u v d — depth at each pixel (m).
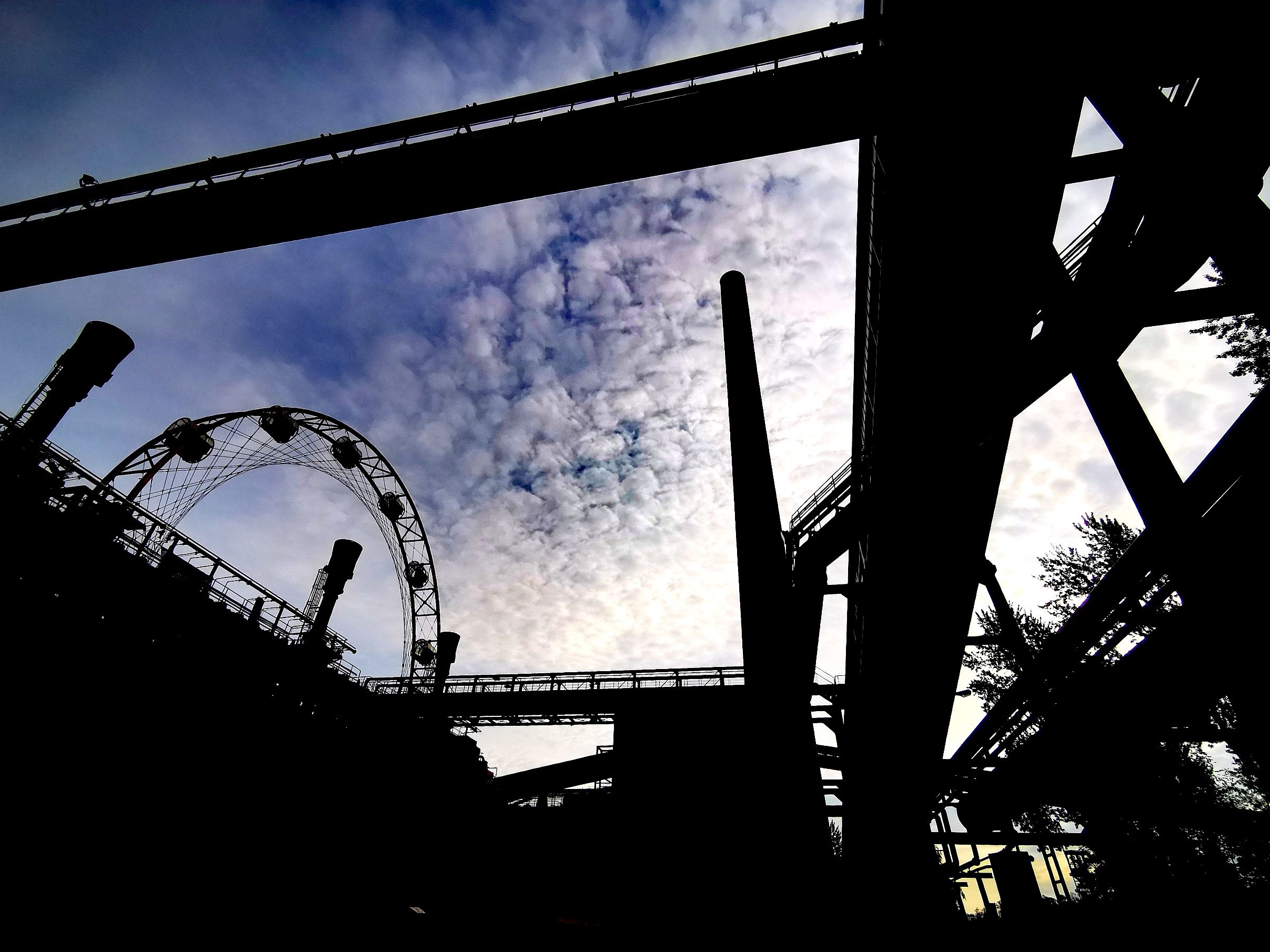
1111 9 5.68
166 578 15.16
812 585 11.65
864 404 10.98
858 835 15.41
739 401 12.70
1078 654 14.46
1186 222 6.73
